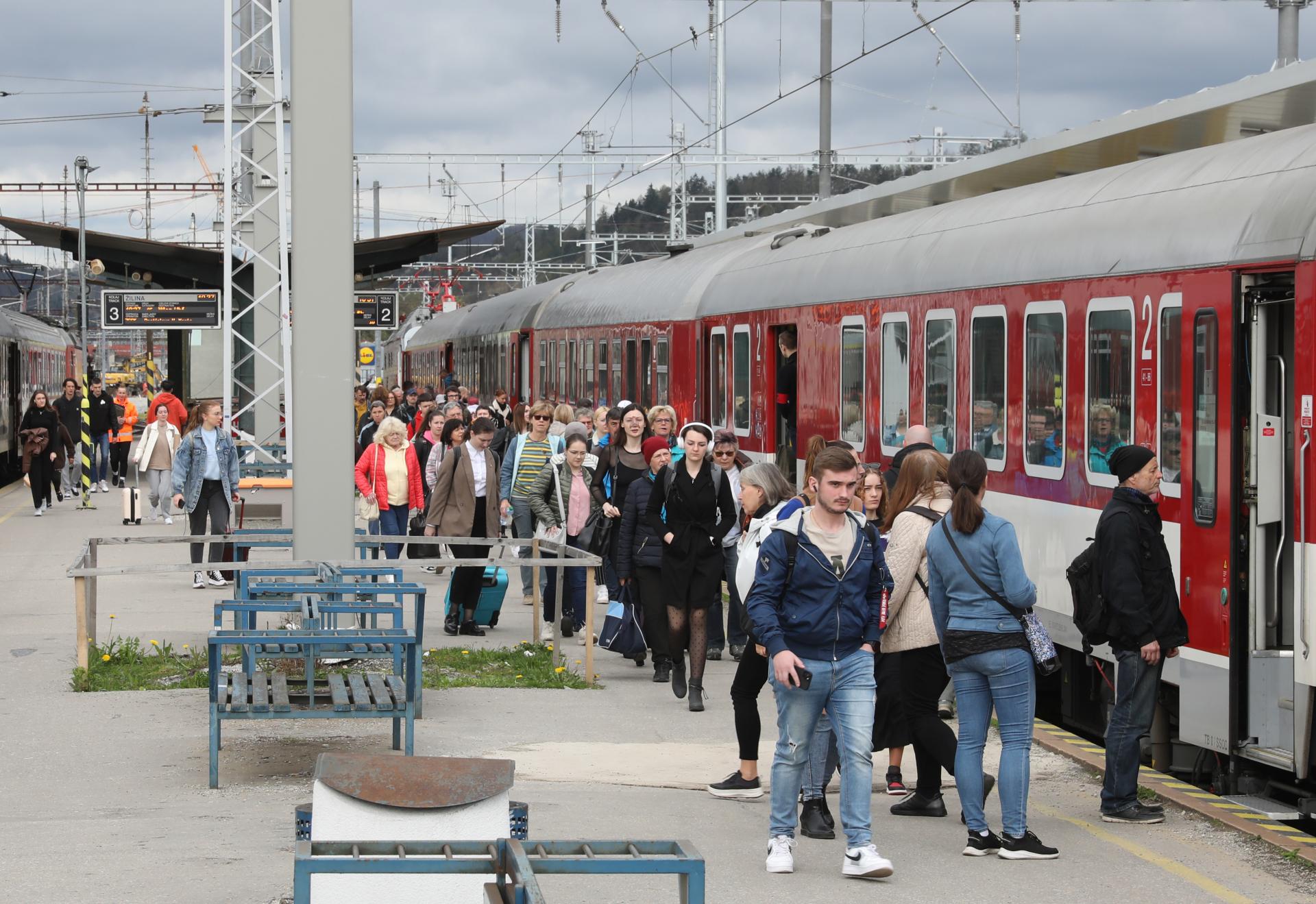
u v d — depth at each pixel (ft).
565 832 27.68
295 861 16.40
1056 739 36.81
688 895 16.19
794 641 25.80
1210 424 33.06
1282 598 31.89
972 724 27.32
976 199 49.21
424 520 66.54
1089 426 38.47
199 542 46.44
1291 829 28.81
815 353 58.59
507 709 39.55
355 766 18.52
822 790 28.66
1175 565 34.12
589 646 43.29
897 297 50.75
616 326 85.97
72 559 74.43
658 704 40.75
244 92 90.22
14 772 32.27
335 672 40.73
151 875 24.35
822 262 58.85
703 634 40.06
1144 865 26.50
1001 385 43.52
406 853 17.08
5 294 347.97
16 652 47.01
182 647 48.29
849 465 25.67
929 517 29.27
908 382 50.01
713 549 40.14
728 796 31.07
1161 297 35.27
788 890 24.90
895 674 31.22
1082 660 40.73
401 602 40.19
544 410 53.72
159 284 111.45
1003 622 26.81
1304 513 29.89
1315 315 29.99
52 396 166.50
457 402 92.27
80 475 107.34
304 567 41.04
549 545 48.55
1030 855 26.76
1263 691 31.73
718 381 70.49
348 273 43.91
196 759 33.50
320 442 43.93
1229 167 34.83
